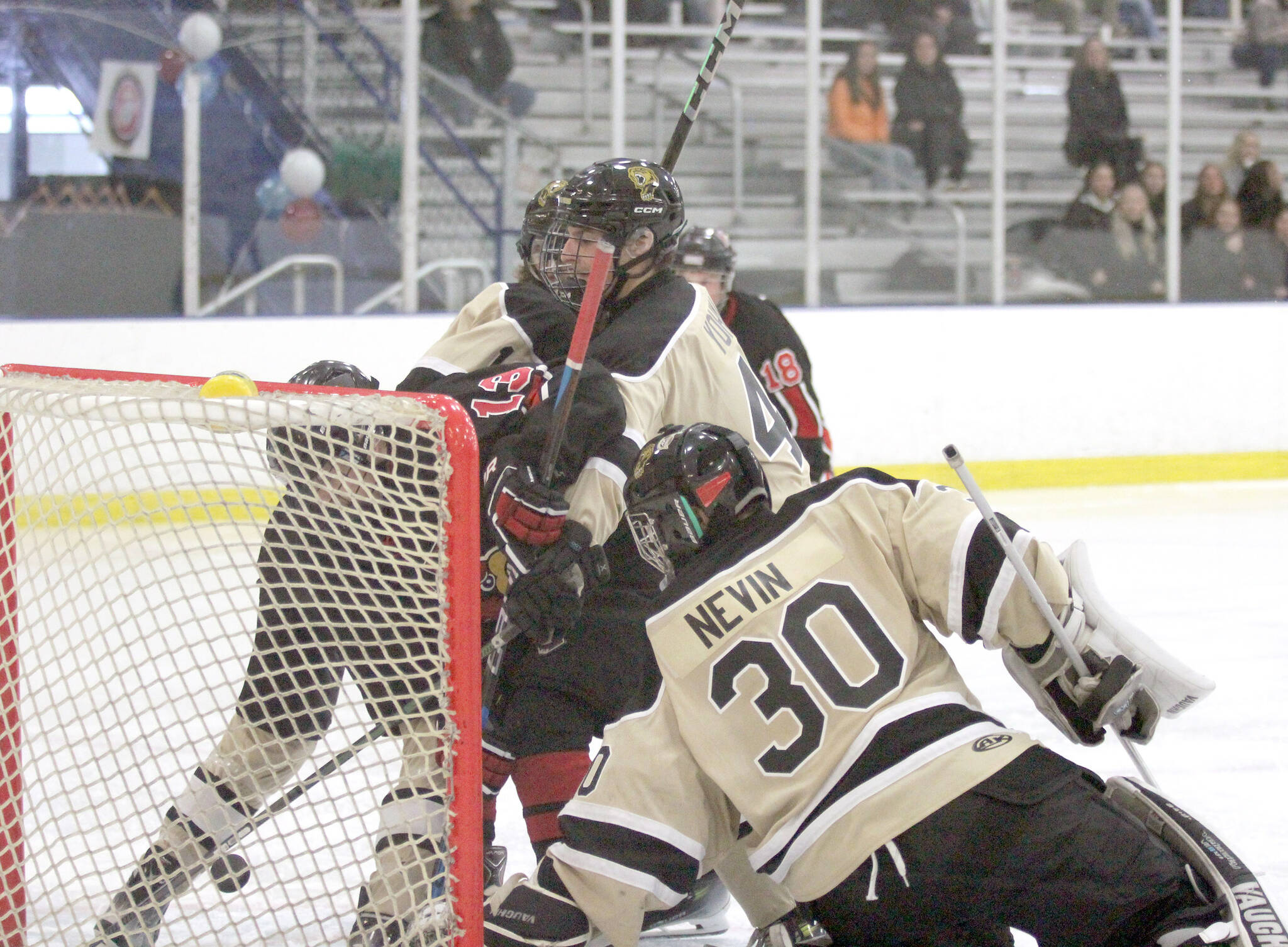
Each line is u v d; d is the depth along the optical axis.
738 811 5.26
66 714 10.07
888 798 4.88
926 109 24.30
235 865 6.00
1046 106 25.39
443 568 5.12
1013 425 23.58
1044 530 19.22
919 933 4.94
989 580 5.17
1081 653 5.38
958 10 24.73
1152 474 24.08
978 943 5.10
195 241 20.77
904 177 24.39
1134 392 23.97
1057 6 25.56
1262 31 26.16
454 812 5.12
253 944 6.39
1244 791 9.10
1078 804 4.82
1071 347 23.67
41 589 12.71
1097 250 24.89
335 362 7.03
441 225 22.50
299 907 7.00
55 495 5.90
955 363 23.30
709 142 24.53
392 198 21.70
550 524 5.92
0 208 20.17
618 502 6.26
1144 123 25.23
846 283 24.50
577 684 6.59
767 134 24.62
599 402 6.23
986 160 25.03
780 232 24.58
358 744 5.42
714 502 5.33
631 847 5.00
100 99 20.27
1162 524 19.72
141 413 5.56
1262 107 26.27
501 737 6.73
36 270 20.30
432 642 5.44
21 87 20.09
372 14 21.34
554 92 23.52
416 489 5.18
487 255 22.72
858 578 5.23
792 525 5.33
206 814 5.84
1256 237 25.27
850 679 5.06
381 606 5.32
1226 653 12.75
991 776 4.86
